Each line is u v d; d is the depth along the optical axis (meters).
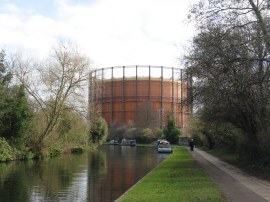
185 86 35.34
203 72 29.97
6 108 45.03
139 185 21.47
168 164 37.81
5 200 19.47
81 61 55.88
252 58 27.14
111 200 19.41
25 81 52.50
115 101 148.88
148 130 130.25
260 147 30.88
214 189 18.62
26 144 50.62
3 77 47.72
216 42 27.39
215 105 32.31
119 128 141.25
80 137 64.06
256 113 30.22
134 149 91.00
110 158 53.97
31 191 22.36
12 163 41.81
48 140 53.56
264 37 25.91
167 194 17.38
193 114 42.19
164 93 146.38
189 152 63.59
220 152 56.62
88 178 28.84
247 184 21.36
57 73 54.50
